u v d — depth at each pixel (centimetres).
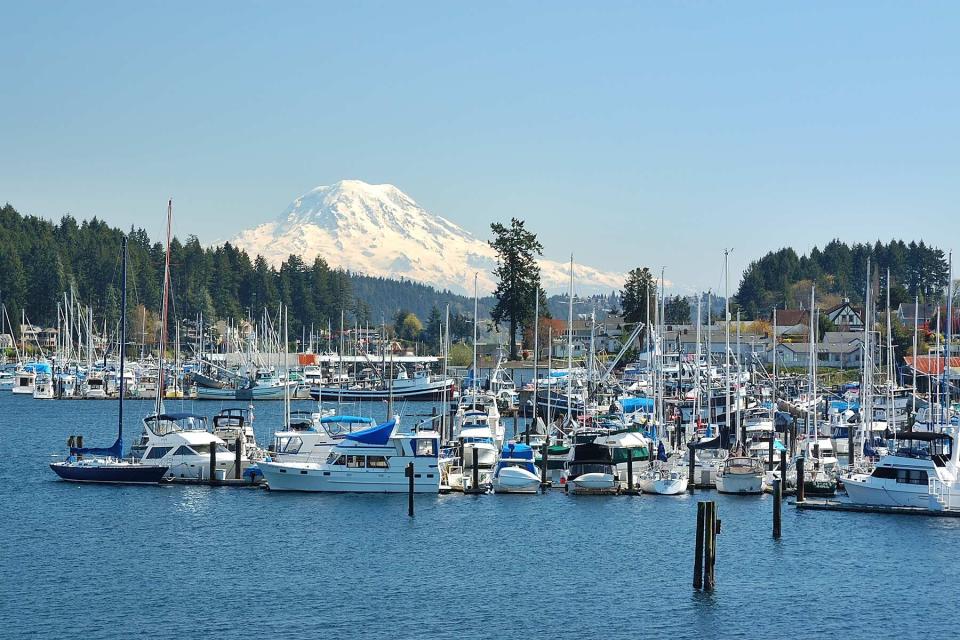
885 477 9350
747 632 6550
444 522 9119
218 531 8831
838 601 7094
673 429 12812
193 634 6456
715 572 7706
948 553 8119
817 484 10100
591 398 15462
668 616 6812
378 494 10056
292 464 10206
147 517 9312
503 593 7244
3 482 10944
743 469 10206
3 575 7619
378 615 6800
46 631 6494
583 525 9044
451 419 12888
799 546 8338
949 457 9450
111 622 6656
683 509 9625
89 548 8325
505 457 10625
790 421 12850
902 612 6906
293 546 8381
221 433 11594
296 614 6819
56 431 16862
